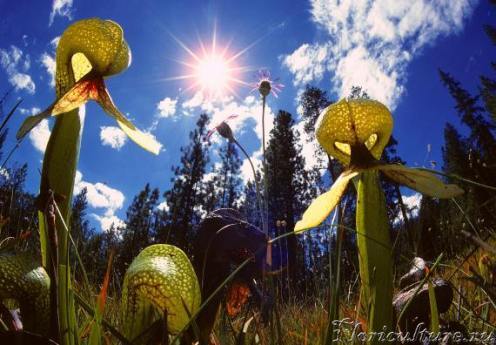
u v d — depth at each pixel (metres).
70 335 0.16
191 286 0.20
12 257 0.16
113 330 0.18
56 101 0.19
